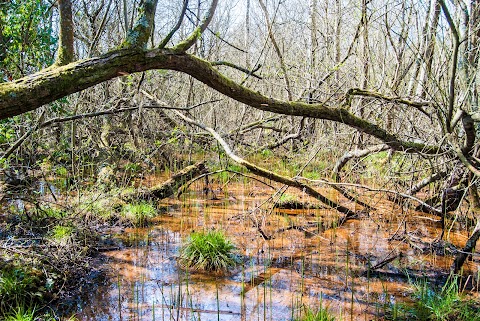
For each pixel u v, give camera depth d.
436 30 5.54
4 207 6.67
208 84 4.36
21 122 6.19
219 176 9.77
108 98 8.63
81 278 4.96
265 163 11.35
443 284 4.87
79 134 8.26
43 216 6.02
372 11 8.90
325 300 4.55
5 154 5.61
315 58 11.73
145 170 9.63
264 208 7.79
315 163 10.52
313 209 7.78
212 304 4.45
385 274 5.17
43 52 6.11
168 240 6.24
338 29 11.87
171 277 5.09
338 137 9.90
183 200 8.35
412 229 6.71
